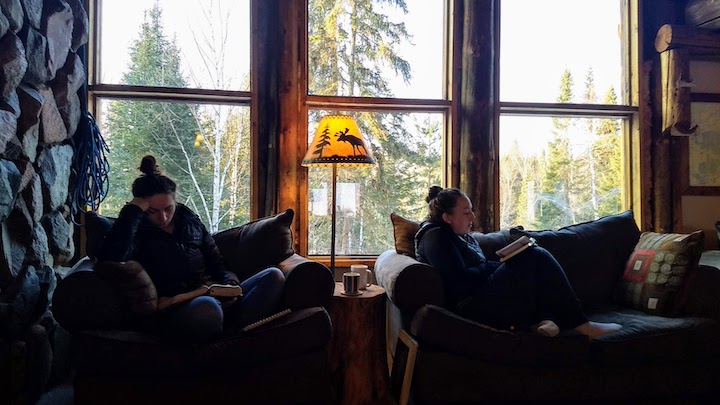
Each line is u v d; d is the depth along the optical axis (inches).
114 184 117.0
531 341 77.3
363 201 124.2
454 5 124.9
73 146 107.3
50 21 91.9
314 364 76.0
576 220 131.7
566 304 81.2
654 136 131.6
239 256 97.3
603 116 132.3
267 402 74.1
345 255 123.4
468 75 123.7
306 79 120.7
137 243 77.2
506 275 82.7
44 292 87.6
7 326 76.1
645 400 82.2
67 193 104.0
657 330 80.7
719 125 132.3
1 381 75.1
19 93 83.0
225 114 120.0
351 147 95.3
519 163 129.8
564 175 131.4
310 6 122.5
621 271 102.0
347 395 84.6
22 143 82.7
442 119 127.0
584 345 78.1
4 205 75.7
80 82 106.0
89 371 69.7
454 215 89.4
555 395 79.0
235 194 120.5
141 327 73.9
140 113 117.5
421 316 79.3
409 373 79.6
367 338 85.6
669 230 130.6
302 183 120.3
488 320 81.6
